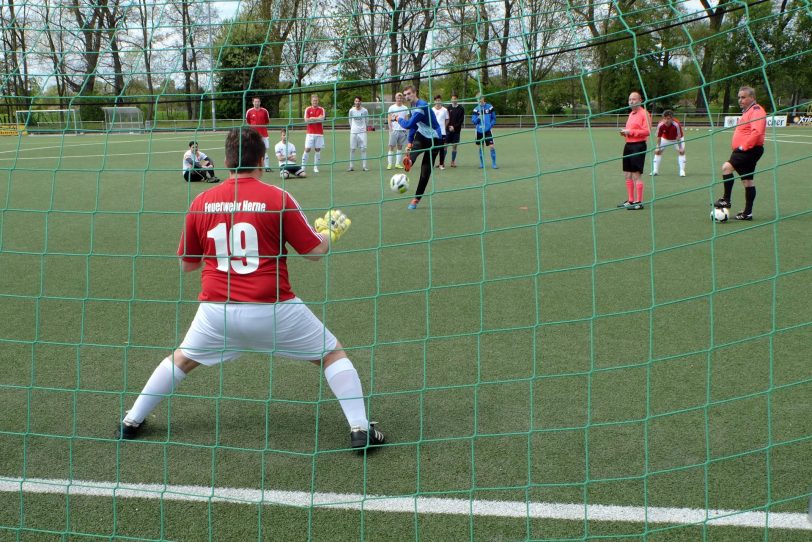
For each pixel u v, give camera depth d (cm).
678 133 1350
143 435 342
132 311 544
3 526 268
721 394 376
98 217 989
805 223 859
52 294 591
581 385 392
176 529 266
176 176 1502
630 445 325
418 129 980
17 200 1160
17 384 399
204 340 325
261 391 391
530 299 563
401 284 617
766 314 510
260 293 313
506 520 269
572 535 260
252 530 265
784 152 1688
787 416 348
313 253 319
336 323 511
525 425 347
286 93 348
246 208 310
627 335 471
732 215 935
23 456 321
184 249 325
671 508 275
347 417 324
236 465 313
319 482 298
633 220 909
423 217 959
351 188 1246
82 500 286
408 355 443
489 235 826
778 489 286
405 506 279
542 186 1277
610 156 1802
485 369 418
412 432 343
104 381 405
